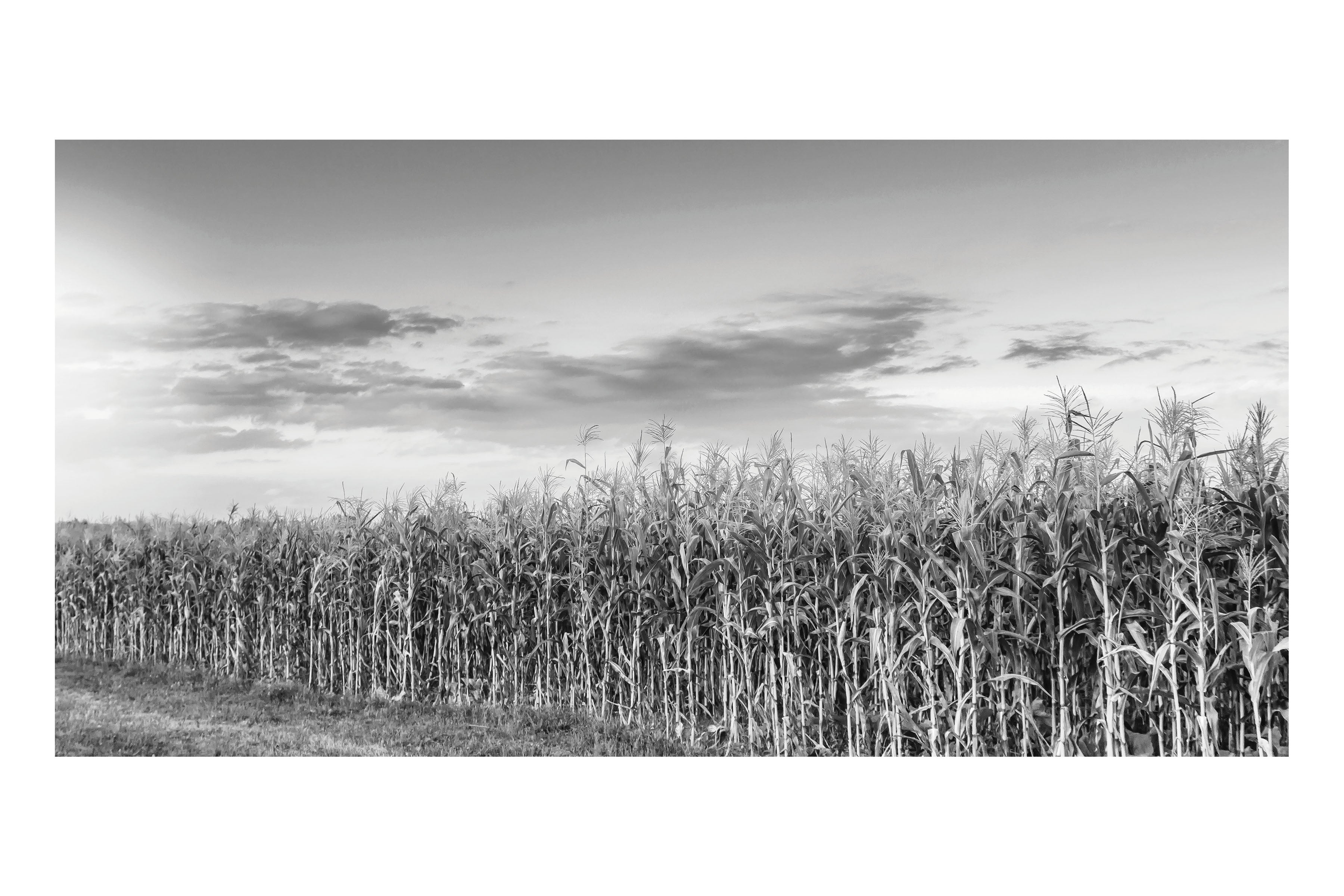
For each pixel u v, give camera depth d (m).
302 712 6.99
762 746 5.75
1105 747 5.19
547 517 6.68
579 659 6.59
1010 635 5.18
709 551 6.09
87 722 6.88
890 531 5.36
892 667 5.34
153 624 8.64
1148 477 5.37
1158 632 5.23
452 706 6.89
